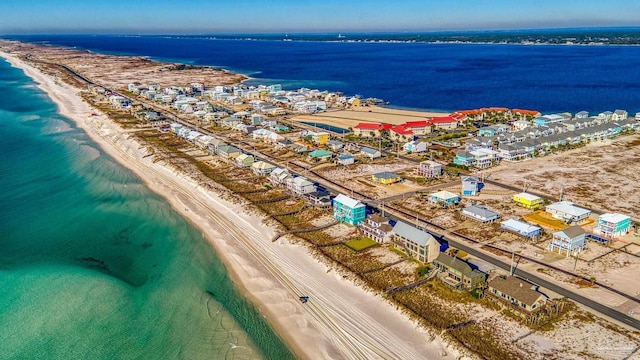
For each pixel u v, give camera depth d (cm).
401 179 11944
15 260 8162
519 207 9919
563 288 6838
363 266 7506
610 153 13950
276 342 6025
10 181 12012
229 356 5784
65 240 8894
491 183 11550
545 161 13338
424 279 7044
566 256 7794
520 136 15150
